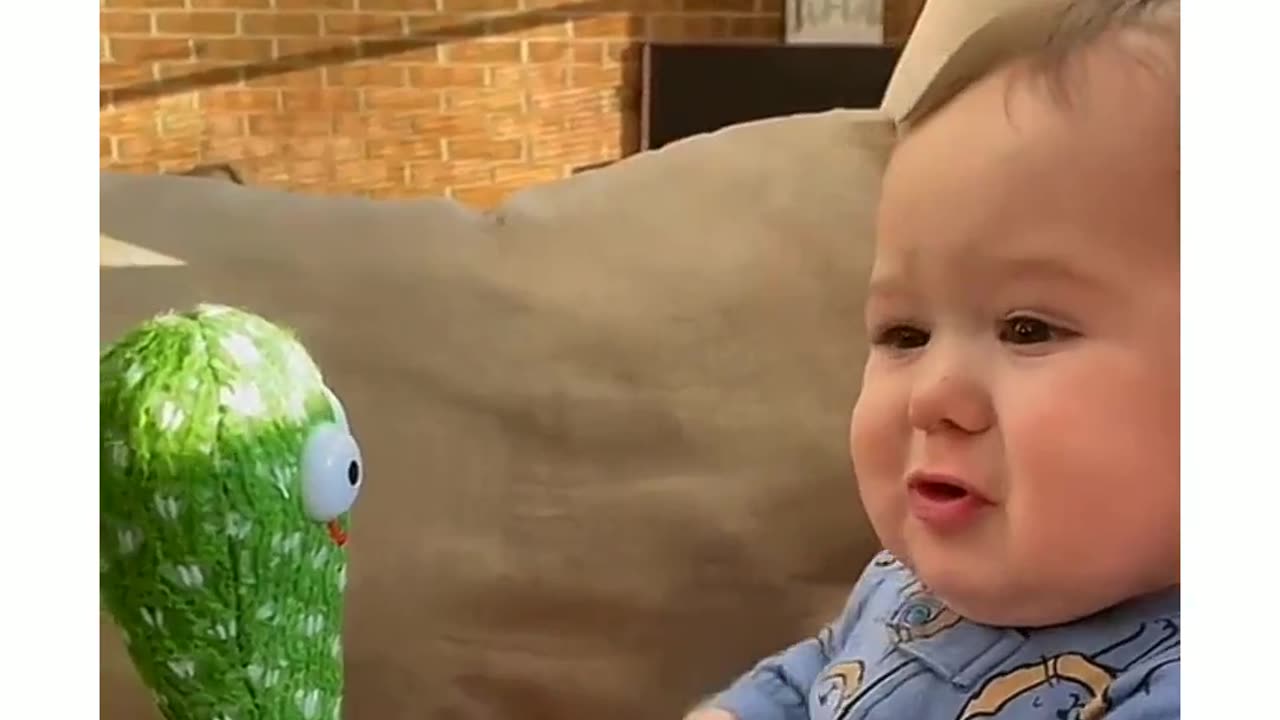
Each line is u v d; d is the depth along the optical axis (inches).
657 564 31.0
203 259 31.4
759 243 32.3
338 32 122.8
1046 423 22.5
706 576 31.0
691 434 31.3
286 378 19.5
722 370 31.5
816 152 33.3
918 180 24.3
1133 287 22.0
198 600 18.8
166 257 31.3
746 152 33.5
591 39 126.0
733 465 31.2
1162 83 22.3
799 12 118.7
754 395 31.5
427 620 30.4
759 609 31.1
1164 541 22.5
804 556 31.2
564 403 31.3
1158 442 22.0
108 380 18.9
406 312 31.5
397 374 31.2
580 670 30.6
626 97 127.1
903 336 25.1
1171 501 22.2
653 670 30.9
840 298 31.9
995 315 23.4
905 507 24.8
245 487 18.6
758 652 31.0
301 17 122.1
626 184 33.3
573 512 31.0
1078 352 22.4
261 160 122.9
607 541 30.9
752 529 31.0
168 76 120.5
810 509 31.3
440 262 31.9
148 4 119.3
